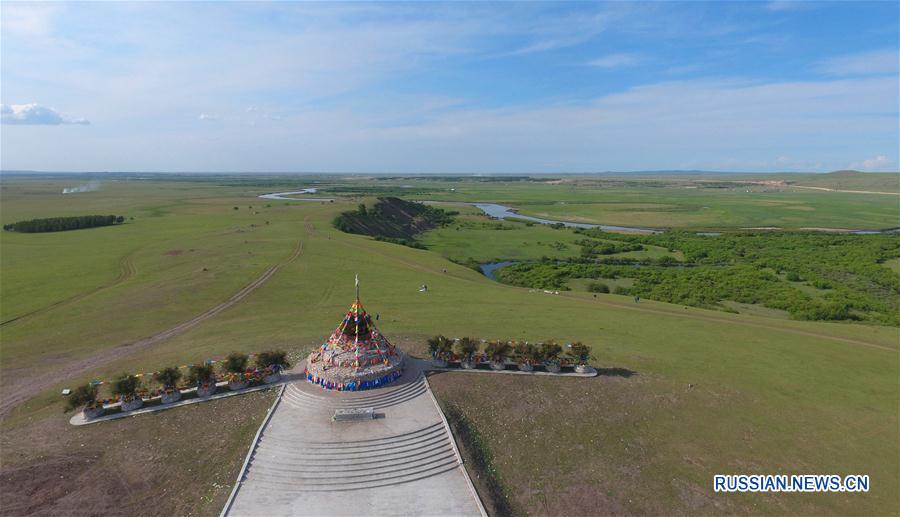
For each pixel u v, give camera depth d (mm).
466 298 79625
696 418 41594
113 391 39188
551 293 87625
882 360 55062
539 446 37250
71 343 55781
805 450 37844
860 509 31938
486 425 39031
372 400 40094
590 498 32438
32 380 45719
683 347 57812
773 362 53688
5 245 114188
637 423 40562
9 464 32969
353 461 33250
